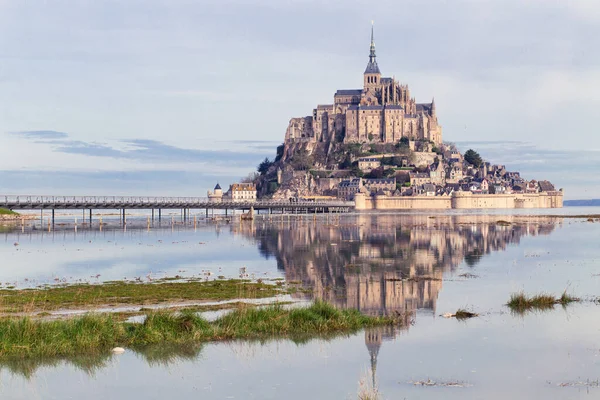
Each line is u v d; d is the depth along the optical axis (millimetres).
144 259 125625
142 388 49594
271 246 152750
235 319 63625
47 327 58562
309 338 61719
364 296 82812
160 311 64062
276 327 63219
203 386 49906
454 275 101125
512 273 102938
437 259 123688
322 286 91062
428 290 86938
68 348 56844
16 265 115750
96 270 109438
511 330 64000
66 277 100875
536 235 186875
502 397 46844
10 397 48156
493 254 132375
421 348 58312
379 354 56781
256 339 61188
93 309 73062
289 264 117312
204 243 160875
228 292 85438
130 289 87500
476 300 79375
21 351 55812
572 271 104875
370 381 50438
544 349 57656
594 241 164000
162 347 58594
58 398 47688
